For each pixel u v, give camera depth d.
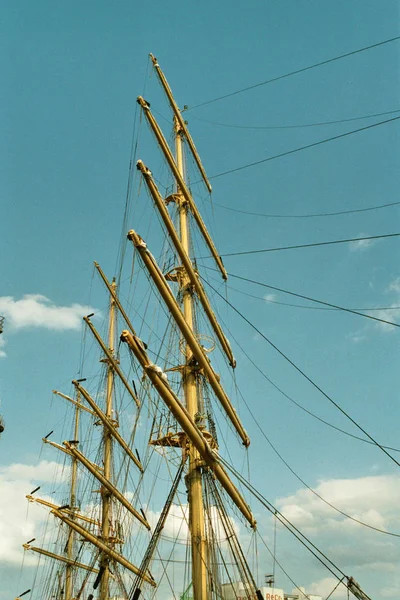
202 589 20.88
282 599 56.00
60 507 46.22
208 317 28.75
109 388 50.12
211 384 25.33
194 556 21.70
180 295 28.83
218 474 22.84
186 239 30.11
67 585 48.34
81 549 46.84
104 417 47.41
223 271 32.47
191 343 23.50
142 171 24.44
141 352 19.36
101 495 45.62
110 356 50.19
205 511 23.28
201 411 25.89
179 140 34.38
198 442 21.66
